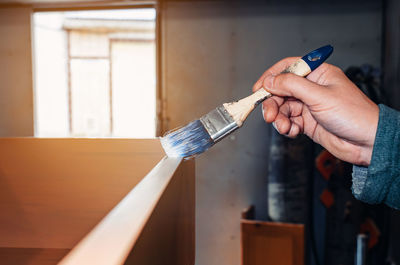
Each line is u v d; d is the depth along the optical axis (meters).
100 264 0.15
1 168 0.70
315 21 2.14
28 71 2.40
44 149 0.70
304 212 1.97
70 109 7.07
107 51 7.01
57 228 0.69
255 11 2.19
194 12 2.23
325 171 1.93
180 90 2.27
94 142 0.69
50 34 6.74
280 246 1.74
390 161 0.48
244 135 2.23
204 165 2.28
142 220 0.22
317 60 0.57
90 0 2.27
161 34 2.27
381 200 0.51
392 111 0.50
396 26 1.78
